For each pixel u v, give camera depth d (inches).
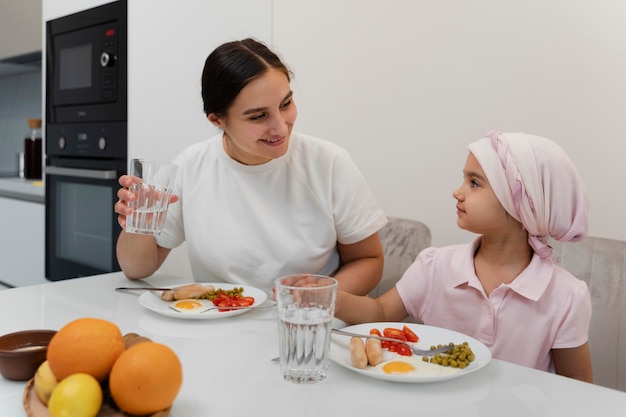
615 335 44.9
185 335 37.6
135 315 41.5
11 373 29.5
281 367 31.2
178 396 28.5
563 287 40.7
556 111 62.6
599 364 45.6
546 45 62.5
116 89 94.5
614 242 46.3
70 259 103.4
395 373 31.1
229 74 42.7
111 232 94.7
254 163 52.7
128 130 93.3
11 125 152.4
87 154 100.4
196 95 83.1
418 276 47.2
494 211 41.2
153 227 43.4
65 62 104.0
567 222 39.9
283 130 43.8
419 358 33.6
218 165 54.2
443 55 69.6
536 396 29.5
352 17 76.4
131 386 23.5
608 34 58.5
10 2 123.2
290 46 83.0
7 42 125.3
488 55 66.4
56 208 105.4
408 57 72.3
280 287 30.2
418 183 72.9
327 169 53.5
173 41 85.7
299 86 83.0
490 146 41.3
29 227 113.1
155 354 24.0
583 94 60.7
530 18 63.2
